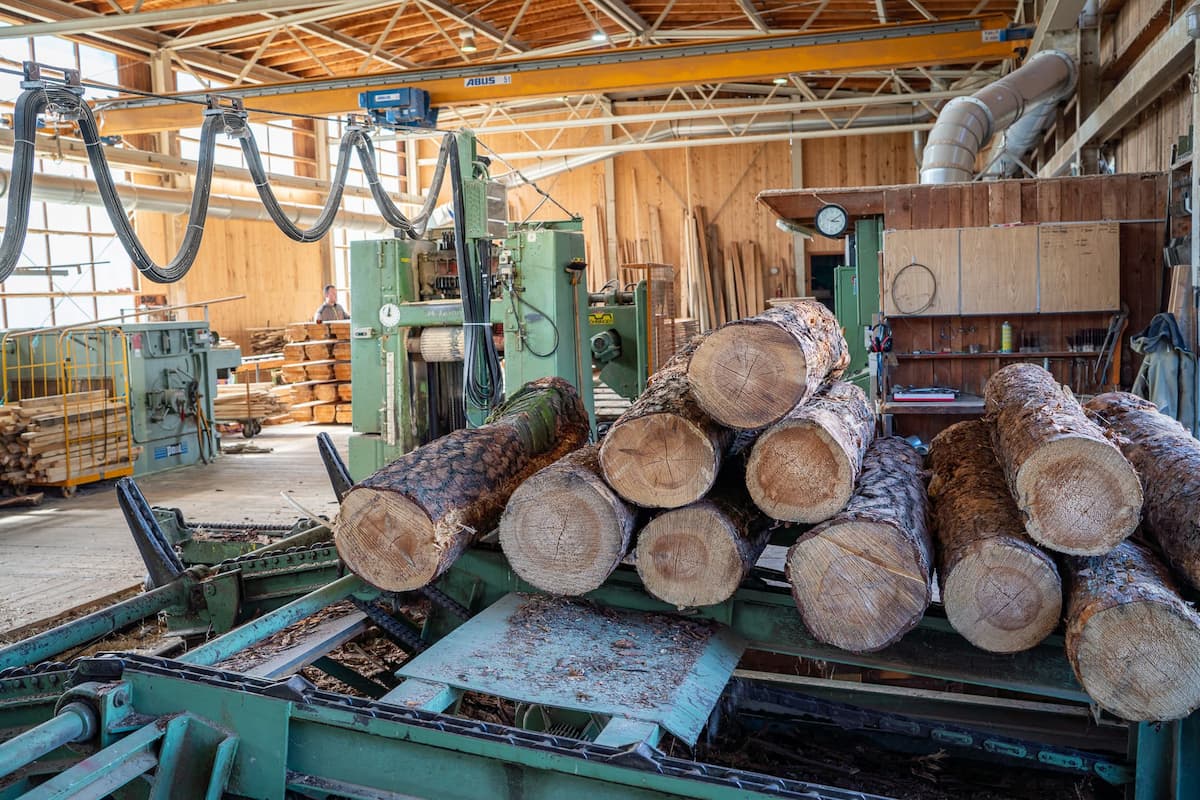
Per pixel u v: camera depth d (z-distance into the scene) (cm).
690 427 285
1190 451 301
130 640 498
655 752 230
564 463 315
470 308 678
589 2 1445
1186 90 666
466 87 1064
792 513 282
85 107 574
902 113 1816
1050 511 257
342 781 256
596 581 301
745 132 1891
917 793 347
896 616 268
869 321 805
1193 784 256
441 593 347
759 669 424
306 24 1485
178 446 1043
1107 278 712
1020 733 365
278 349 1720
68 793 224
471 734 239
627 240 2031
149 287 1598
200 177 642
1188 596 272
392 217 751
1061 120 1054
